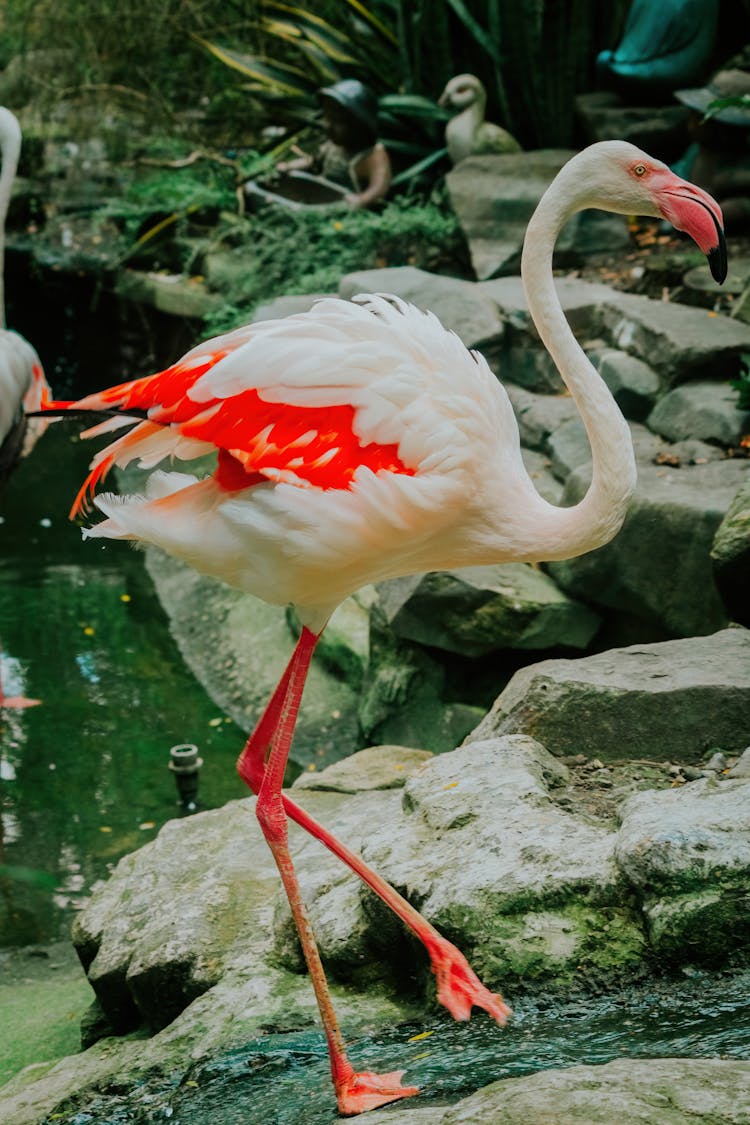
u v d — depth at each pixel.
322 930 3.53
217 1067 3.20
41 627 7.64
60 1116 3.26
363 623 6.75
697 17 9.12
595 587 5.61
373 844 3.64
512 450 3.29
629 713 4.00
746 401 5.92
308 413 3.08
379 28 10.66
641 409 6.58
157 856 4.31
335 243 9.61
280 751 3.24
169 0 11.76
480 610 5.66
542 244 3.28
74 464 9.96
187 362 3.17
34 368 7.32
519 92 9.82
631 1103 2.29
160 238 11.57
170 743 6.47
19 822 5.83
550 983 3.09
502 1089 2.44
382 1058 3.05
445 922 3.22
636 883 3.10
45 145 13.30
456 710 5.82
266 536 3.09
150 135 12.49
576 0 9.49
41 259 11.97
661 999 2.99
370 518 3.07
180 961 3.70
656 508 5.42
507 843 3.38
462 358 3.17
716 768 3.84
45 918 5.14
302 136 11.30
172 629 7.65
